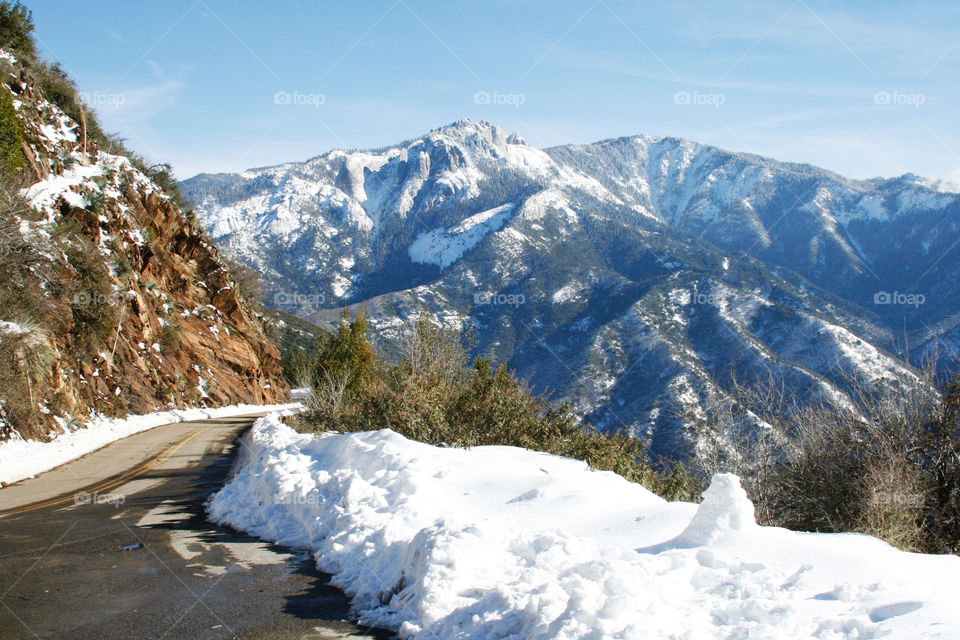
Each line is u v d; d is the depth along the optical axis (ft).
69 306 84.17
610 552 18.58
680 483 40.93
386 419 45.55
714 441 40.14
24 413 62.90
